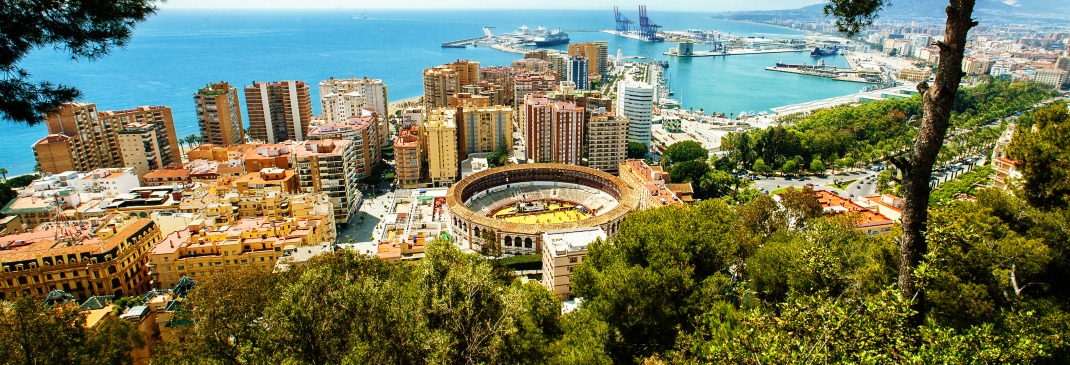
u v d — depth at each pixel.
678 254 89.19
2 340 65.12
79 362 72.06
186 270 161.12
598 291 95.06
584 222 197.00
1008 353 35.62
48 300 135.62
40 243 164.25
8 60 34.59
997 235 63.66
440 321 57.69
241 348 61.53
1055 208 64.56
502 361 58.50
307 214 197.88
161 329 123.25
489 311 59.12
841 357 34.38
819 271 54.44
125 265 165.25
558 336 82.81
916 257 37.41
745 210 138.00
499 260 187.25
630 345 79.88
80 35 36.81
